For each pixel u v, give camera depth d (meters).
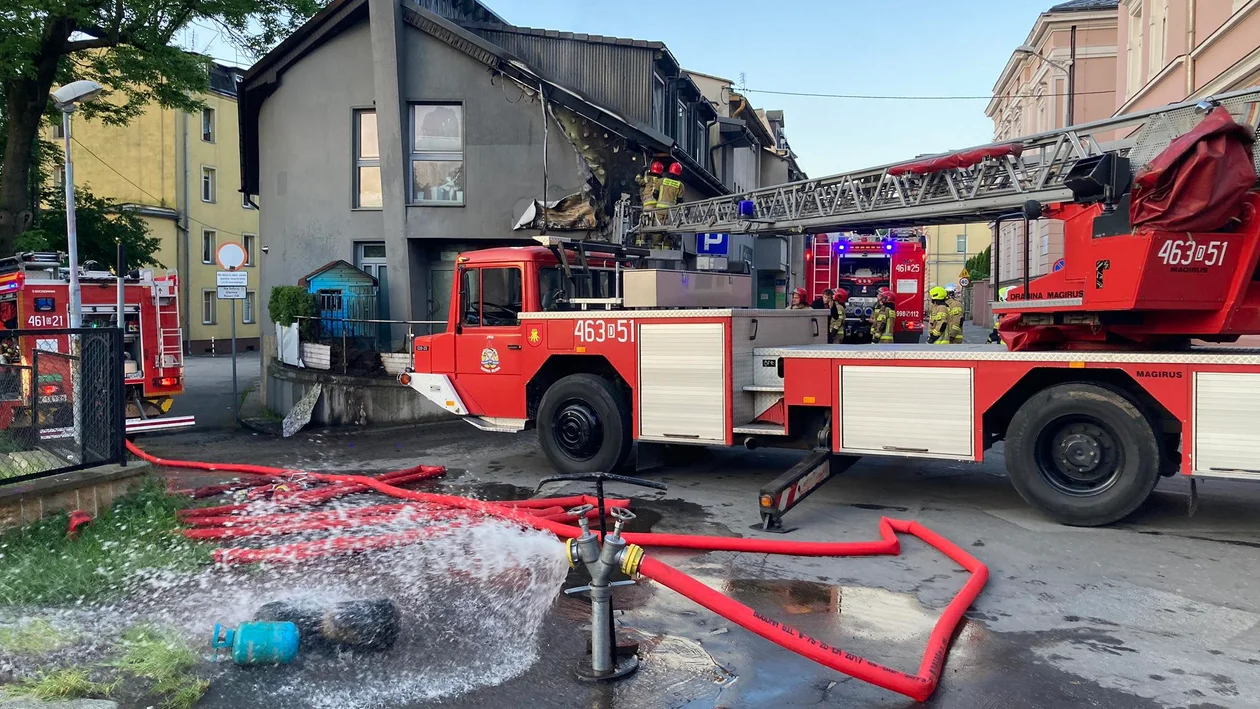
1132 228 5.82
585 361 8.55
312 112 15.89
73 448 6.15
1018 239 27.91
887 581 5.07
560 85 14.48
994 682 3.67
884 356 6.78
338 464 9.57
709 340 7.45
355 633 3.96
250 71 16.36
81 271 12.78
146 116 33.31
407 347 14.65
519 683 3.70
